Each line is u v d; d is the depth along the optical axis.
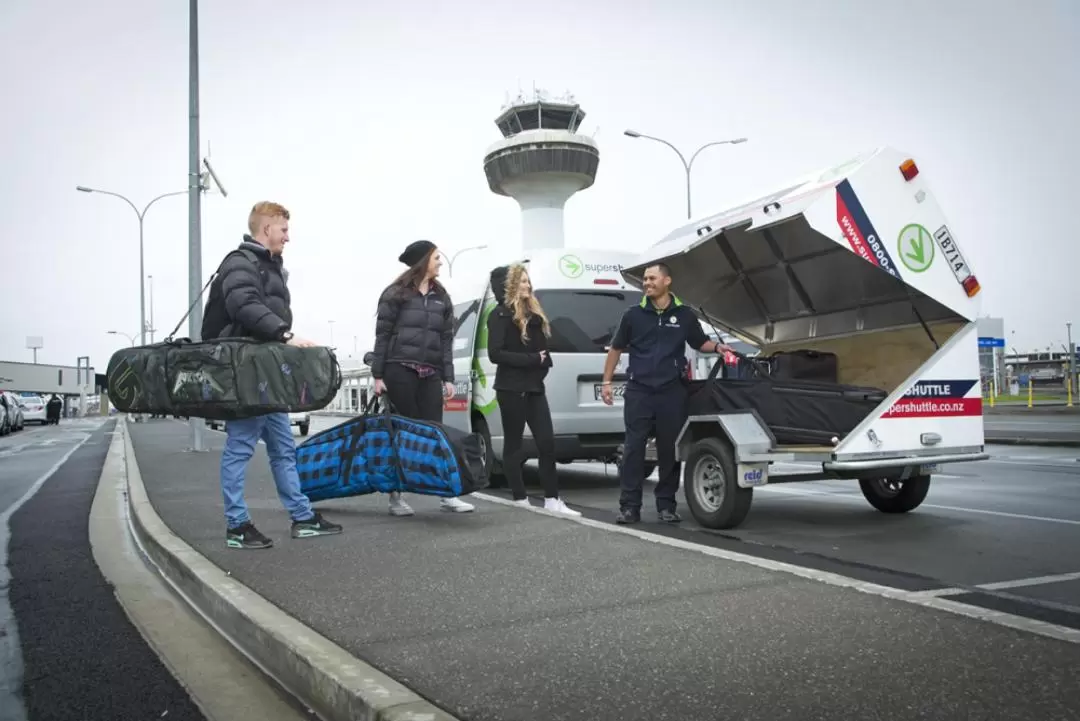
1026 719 2.46
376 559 4.81
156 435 23.03
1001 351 49.81
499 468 9.25
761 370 6.60
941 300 6.28
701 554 4.76
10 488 10.91
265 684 3.44
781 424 6.27
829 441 6.34
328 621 3.62
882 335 7.31
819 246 6.91
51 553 6.28
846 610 3.58
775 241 7.22
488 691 2.79
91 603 4.77
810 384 6.53
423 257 6.52
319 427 33.62
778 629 3.34
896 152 6.15
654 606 3.72
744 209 7.18
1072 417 27.00
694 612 3.61
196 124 15.77
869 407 6.52
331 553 5.02
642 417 6.42
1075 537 5.93
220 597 4.14
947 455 6.32
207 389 4.96
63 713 3.16
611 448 8.69
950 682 2.74
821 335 7.90
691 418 6.35
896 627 3.33
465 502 7.20
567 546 5.05
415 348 6.47
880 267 6.03
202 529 6.05
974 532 6.14
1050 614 3.83
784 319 8.25
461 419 9.78
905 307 6.99
